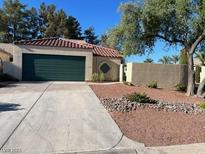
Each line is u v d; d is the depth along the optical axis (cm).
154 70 2320
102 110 1146
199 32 1862
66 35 5884
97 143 762
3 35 5491
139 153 712
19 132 827
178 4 1648
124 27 1917
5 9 5650
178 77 2367
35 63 2455
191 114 1149
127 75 2389
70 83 2231
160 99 1559
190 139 822
